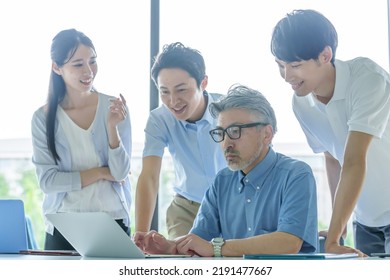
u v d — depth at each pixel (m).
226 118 2.37
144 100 4.07
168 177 3.97
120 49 4.17
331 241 2.34
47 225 3.16
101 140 3.22
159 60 2.97
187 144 3.15
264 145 2.39
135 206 3.11
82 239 2.14
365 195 2.79
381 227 2.82
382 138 2.71
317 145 2.97
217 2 4.24
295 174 2.34
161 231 3.98
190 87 2.95
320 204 4.27
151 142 3.17
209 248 2.20
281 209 2.31
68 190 3.14
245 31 4.26
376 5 4.18
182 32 4.18
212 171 3.15
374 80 2.56
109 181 3.20
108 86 4.12
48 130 3.18
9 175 5.40
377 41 4.16
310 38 2.43
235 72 4.21
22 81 4.63
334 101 2.65
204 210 2.54
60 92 3.21
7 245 2.36
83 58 3.14
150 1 4.11
